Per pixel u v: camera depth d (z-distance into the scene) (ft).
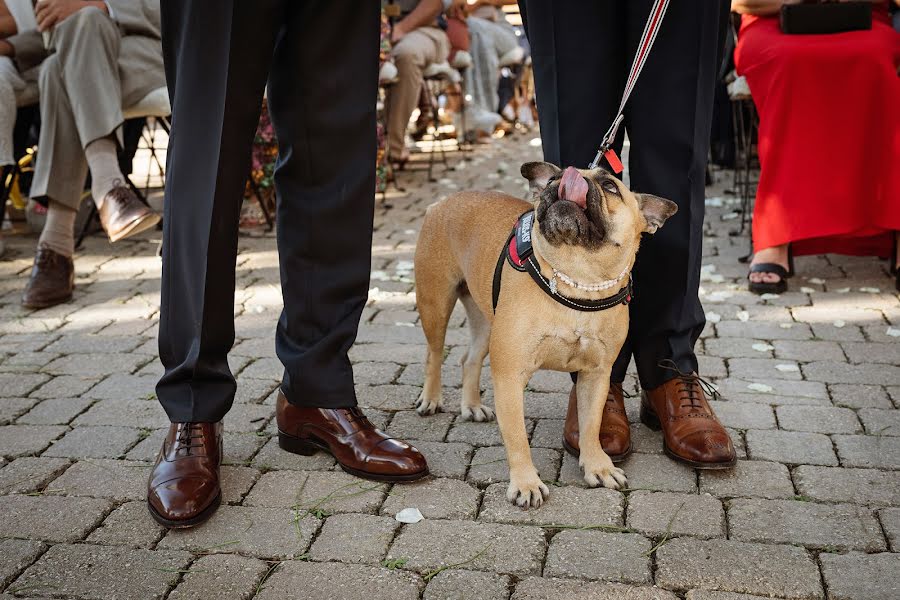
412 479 8.92
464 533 8.02
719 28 9.20
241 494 8.78
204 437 8.59
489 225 9.50
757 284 14.99
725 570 7.36
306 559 7.66
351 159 8.75
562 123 9.36
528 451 8.72
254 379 11.85
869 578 7.20
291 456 9.61
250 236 20.17
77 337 13.74
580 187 7.88
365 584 7.28
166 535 8.05
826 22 14.83
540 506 8.48
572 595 7.07
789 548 7.66
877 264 16.47
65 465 9.48
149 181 24.68
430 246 10.32
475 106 33.60
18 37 17.29
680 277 9.45
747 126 23.82
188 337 8.49
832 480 8.84
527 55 38.88
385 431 10.25
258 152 20.13
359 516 8.34
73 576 7.43
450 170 28.22
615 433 9.46
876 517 8.14
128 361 12.69
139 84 16.56
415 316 14.52
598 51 9.09
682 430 9.34
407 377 11.91
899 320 13.50
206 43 7.84
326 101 8.50
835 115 14.32
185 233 8.23
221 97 7.94
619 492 8.75
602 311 8.36
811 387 11.19
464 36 30.76
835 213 14.46
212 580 7.36
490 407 10.87
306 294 9.06
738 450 9.57
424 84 31.12
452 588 7.20
